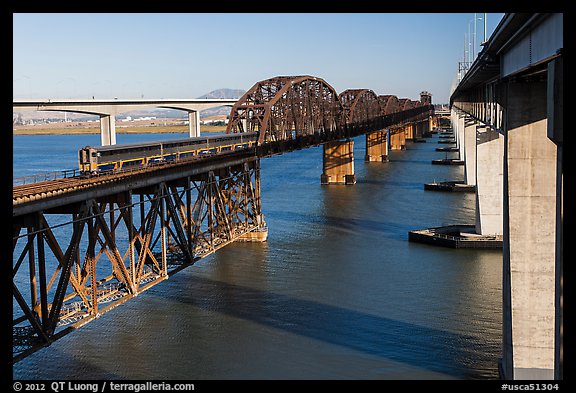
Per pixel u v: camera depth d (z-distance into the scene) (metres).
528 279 31.58
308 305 45.34
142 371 34.50
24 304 27.94
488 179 65.62
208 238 55.16
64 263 31.28
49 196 30.30
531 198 31.53
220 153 60.84
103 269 53.69
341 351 36.97
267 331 40.34
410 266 56.06
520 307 31.62
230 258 59.50
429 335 39.25
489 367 34.66
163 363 35.56
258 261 58.28
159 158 51.88
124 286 38.34
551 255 31.34
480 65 44.59
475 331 39.88
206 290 49.25
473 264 56.62
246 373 34.22
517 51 30.73
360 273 53.78
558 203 22.38
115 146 44.69
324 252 61.62
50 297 45.44
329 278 52.31
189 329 40.78
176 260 47.41
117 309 44.78
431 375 33.62
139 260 39.97
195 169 49.88
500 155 65.25
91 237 33.75
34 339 29.16
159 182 42.97
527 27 26.39
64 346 38.09
